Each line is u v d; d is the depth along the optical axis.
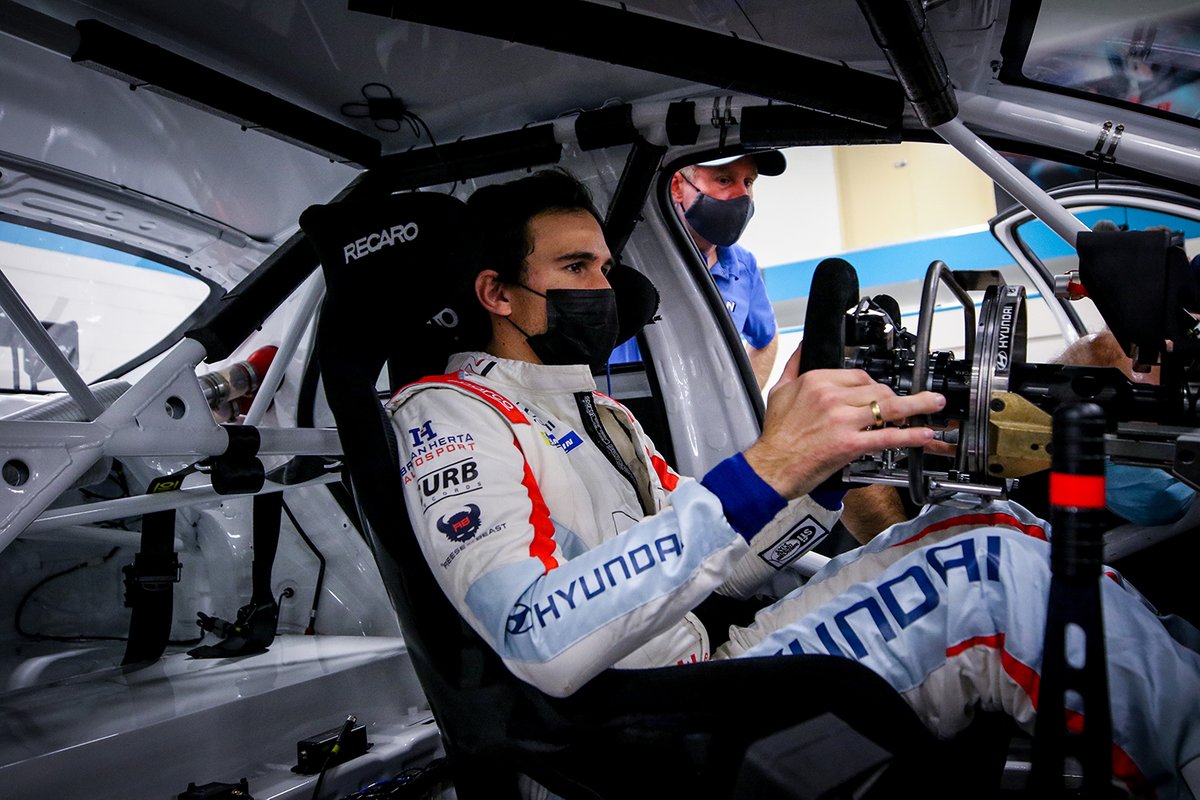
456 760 1.18
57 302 2.58
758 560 1.45
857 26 1.53
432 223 1.21
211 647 2.31
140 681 2.01
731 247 3.21
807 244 5.91
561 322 1.42
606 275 1.61
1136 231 1.04
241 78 1.74
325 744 1.76
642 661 1.27
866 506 1.92
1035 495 1.85
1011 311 1.03
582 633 1.00
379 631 2.50
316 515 2.57
